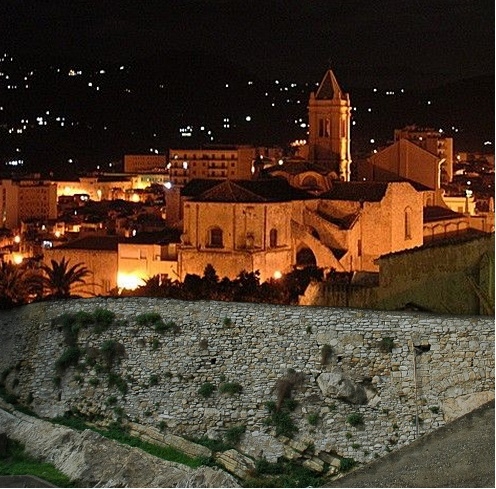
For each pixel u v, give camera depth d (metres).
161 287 105.88
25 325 67.81
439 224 164.25
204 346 61.50
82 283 138.00
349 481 51.78
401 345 57.12
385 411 56.00
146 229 172.38
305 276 117.50
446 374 55.88
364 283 80.31
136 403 61.47
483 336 55.84
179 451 57.88
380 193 144.12
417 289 75.06
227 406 59.12
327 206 145.75
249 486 54.31
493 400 53.72
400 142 182.12
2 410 63.84
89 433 59.22
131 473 56.12
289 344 59.53
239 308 61.75
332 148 172.25
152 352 62.66
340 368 57.78
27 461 59.38
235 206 134.00
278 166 160.75
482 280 74.75
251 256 131.25
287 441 56.56
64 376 64.19
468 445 51.06
